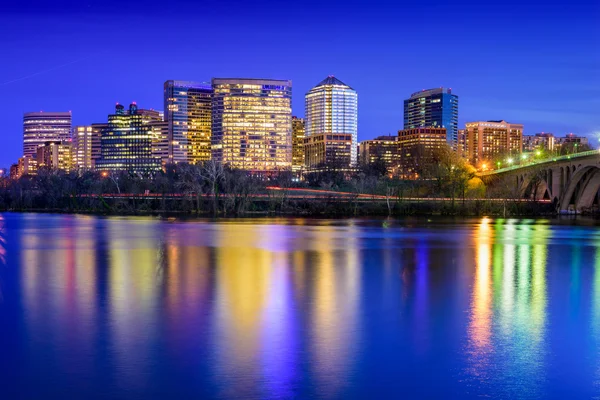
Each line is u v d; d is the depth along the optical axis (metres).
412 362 34.34
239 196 187.12
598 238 109.19
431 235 115.00
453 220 165.25
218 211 189.25
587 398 29.62
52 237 107.19
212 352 35.88
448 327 41.72
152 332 40.09
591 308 47.91
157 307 47.50
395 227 135.88
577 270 68.50
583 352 36.38
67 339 38.53
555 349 36.91
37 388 30.45
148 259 76.75
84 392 29.95
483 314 45.66
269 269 68.12
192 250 87.44
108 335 39.41
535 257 80.31
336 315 45.00
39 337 38.97
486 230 127.94
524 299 51.38
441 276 63.62
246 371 32.72
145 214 185.38
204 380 31.42
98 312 45.75
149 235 111.88
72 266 70.06
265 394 29.75
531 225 144.50
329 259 77.56
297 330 40.69
